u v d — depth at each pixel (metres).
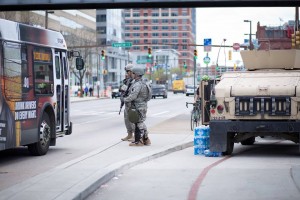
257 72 20.48
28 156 19.39
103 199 12.18
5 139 16.62
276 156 19.84
